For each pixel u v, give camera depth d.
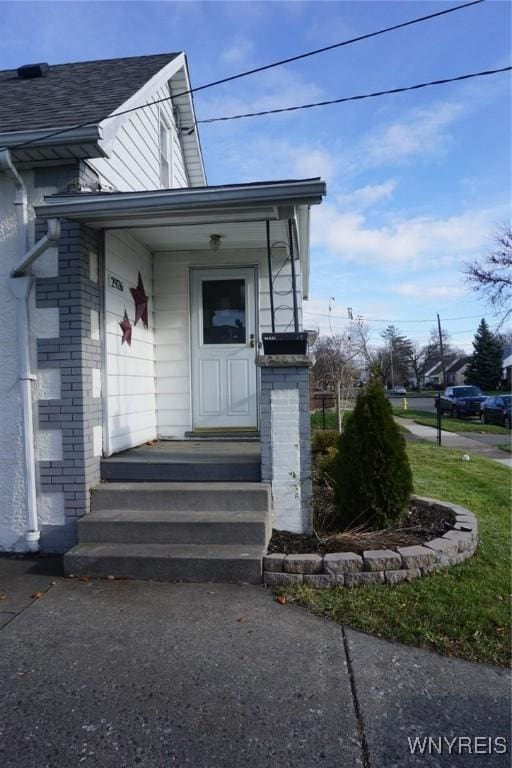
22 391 4.70
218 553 4.05
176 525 4.28
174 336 6.70
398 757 2.22
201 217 4.98
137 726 2.40
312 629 3.27
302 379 4.75
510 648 3.05
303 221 5.80
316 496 5.72
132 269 5.97
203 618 3.41
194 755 2.23
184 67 8.08
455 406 24.92
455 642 3.12
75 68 7.48
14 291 4.68
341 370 16.84
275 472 4.76
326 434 9.16
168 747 2.27
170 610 3.52
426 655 3.00
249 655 2.97
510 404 19.72
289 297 6.57
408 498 4.72
